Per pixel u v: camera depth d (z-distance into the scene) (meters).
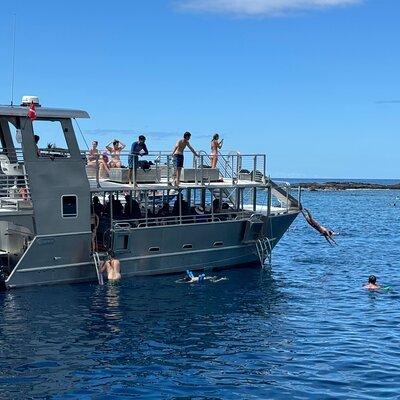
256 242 29.80
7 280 23.83
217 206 30.84
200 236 28.02
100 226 26.72
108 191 25.67
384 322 20.50
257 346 17.59
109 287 24.94
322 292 25.59
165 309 21.83
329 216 81.19
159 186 26.83
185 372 15.38
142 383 14.62
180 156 27.36
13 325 19.39
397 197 167.50
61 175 24.30
